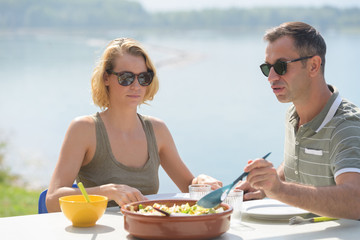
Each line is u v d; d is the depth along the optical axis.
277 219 2.02
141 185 2.64
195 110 17.42
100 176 2.60
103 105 2.66
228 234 1.81
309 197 1.89
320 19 159.00
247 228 1.90
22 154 11.13
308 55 2.24
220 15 176.38
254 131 13.27
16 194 7.80
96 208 1.89
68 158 2.51
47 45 86.38
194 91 23.72
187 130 13.45
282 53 2.26
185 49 64.69
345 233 1.80
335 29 157.38
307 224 1.93
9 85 28.88
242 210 2.09
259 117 15.85
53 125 15.21
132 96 2.61
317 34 2.28
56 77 34.34
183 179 2.87
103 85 2.63
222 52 60.69
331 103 2.24
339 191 1.93
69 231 1.84
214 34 168.75
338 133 2.15
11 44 93.38
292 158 2.44
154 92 2.78
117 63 2.60
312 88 2.28
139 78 2.61
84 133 2.56
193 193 2.19
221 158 9.85
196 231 1.67
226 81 28.62
